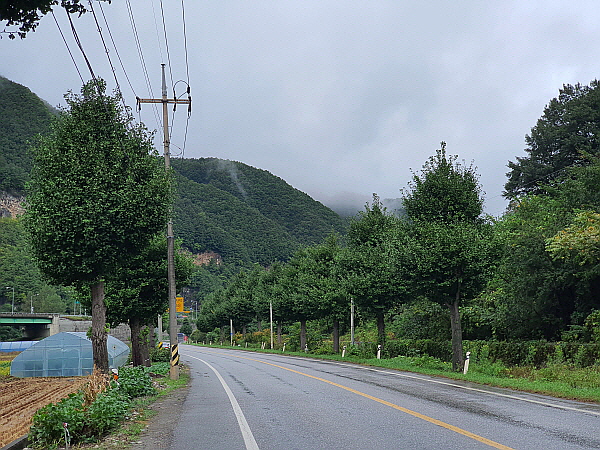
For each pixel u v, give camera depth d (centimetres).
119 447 798
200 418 1070
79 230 1470
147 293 2608
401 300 3341
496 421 933
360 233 3478
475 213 2439
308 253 4947
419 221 2448
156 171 1655
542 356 2292
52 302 11456
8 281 11250
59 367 2720
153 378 2150
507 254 2616
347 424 930
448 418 970
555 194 3638
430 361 2627
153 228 1603
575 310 2606
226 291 8738
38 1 707
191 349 7444
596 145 4272
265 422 982
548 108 4988
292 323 7100
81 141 1575
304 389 1608
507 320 2786
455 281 2281
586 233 2053
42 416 855
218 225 17150
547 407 1123
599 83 4850
